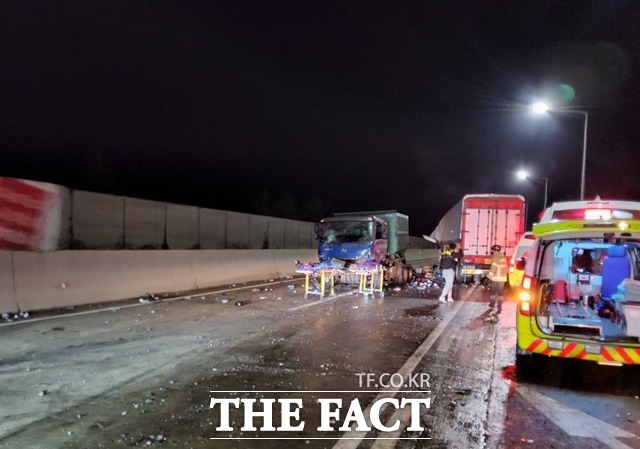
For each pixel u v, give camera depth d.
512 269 18.03
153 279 15.52
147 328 10.33
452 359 8.51
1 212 14.77
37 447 4.89
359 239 19.67
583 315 8.51
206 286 18.03
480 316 13.09
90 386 6.68
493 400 6.55
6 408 5.88
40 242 15.49
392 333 10.54
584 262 9.72
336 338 9.89
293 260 25.00
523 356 7.36
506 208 21.98
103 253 13.80
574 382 7.34
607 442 5.31
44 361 7.75
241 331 10.30
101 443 5.01
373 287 17.53
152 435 5.23
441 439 5.32
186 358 8.12
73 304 12.70
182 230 24.14
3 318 10.77
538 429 5.62
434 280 23.44
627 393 6.91
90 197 19.05
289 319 11.88
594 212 7.76
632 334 6.97
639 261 8.72
